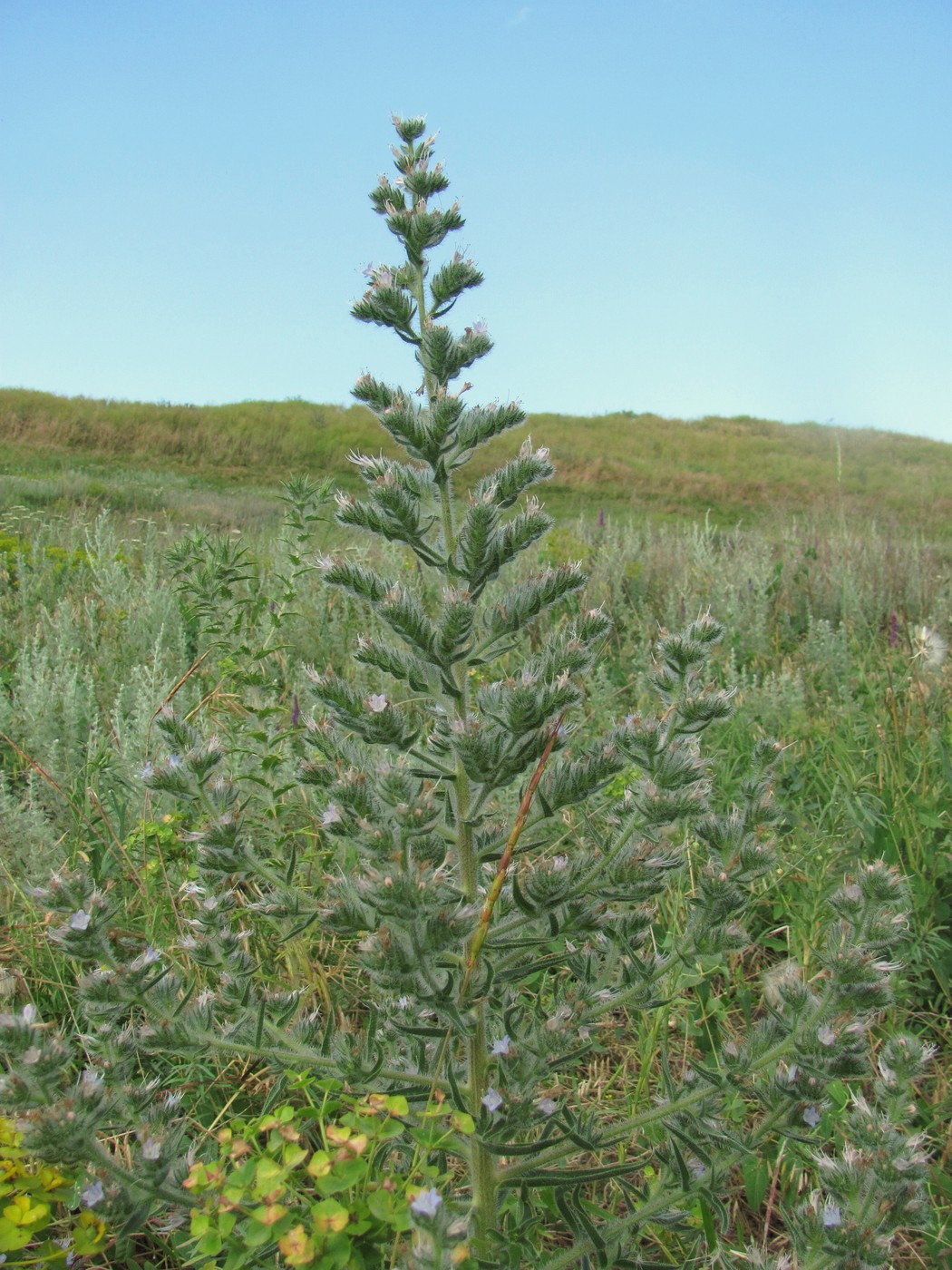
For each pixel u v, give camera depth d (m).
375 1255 1.69
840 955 1.96
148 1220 2.30
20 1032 1.79
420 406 2.13
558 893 1.98
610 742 2.10
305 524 5.12
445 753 2.19
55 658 5.57
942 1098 2.73
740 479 34.22
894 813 3.83
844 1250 1.79
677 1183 2.09
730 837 2.18
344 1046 2.08
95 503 15.55
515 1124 1.92
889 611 7.85
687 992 3.18
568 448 38.22
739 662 6.80
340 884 2.18
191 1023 2.12
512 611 2.06
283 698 4.71
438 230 2.22
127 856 3.62
